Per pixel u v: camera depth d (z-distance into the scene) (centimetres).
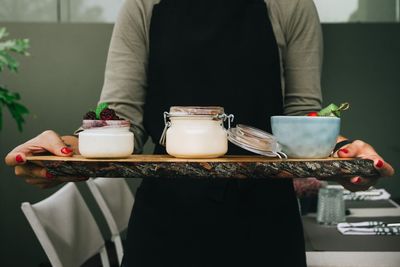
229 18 123
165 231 123
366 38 377
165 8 125
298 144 105
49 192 378
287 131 106
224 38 123
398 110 378
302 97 126
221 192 120
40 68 376
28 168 100
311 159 104
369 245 184
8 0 377
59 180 100
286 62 128
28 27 374
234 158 106
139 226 125
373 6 379
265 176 98
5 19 378
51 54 376
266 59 123
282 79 130
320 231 210
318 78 127
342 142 114
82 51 376
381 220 236
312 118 104
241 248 122
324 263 162
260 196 122
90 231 214
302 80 126
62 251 182
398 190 378
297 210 127
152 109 125
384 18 379
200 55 123
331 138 106
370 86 379
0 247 379
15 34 374
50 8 379
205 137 102
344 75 380
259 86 124
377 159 100
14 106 296
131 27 125
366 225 211
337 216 225
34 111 378
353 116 380
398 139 379
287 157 108
